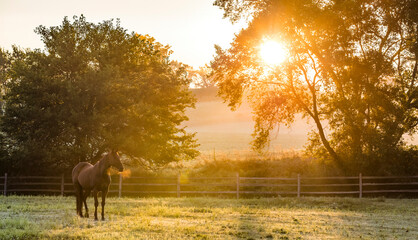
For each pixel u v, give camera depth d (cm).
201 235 1256
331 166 3019
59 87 2714
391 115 2806
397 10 2892
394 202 2375
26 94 2683
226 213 1802
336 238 1284
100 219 1485
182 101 3083
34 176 2731
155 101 2922
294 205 2220
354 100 2792
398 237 1338
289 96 3105
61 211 1694
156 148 2839
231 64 2928
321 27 2745
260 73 2994
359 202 2305
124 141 2675
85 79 2677
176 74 3038
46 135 2748
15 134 2689
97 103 2814
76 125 2711
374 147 2803
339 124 2866
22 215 1558
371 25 2862
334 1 2775
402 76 2859
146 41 3159
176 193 2828
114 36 2842
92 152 2652
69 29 2844
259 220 1609
